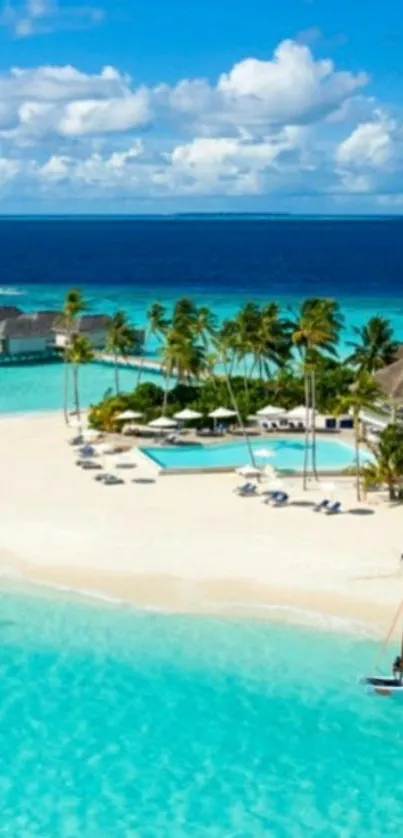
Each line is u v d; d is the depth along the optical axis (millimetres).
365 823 30281
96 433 74125
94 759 33531
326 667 39500
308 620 43438
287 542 52125
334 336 68750
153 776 32594
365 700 37156
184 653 40719
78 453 71188
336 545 51594
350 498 60250
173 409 78938
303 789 32000
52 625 43281
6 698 37281
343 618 43562
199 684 38312
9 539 52969
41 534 53656
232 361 98188
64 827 30016
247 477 64750
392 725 35594
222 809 30938
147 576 48000
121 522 55562
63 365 115438
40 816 30562
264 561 49500
